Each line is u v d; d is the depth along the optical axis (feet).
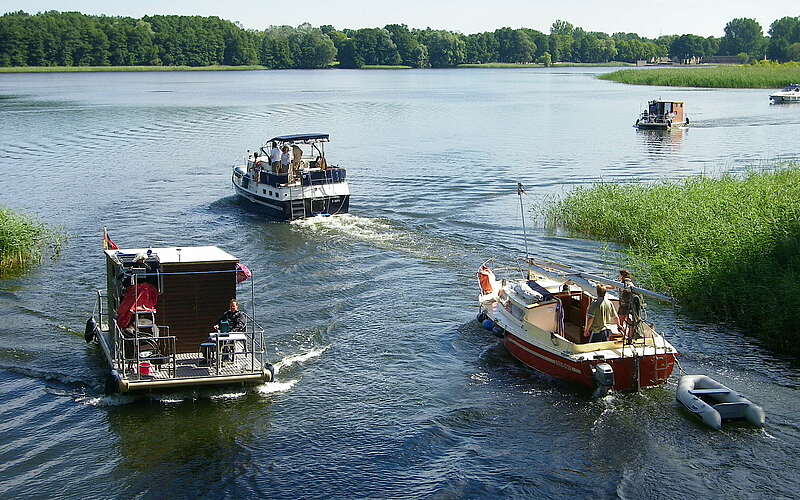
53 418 59.57
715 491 50.44
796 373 66.59
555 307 68.44
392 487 51.52
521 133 235.40
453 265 97.09
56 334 75.66
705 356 69.77
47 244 107.34
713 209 103.14
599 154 188.85
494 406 61.77
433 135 229.25
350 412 60.95
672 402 61.62
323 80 647.56
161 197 138.62
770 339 72.54
